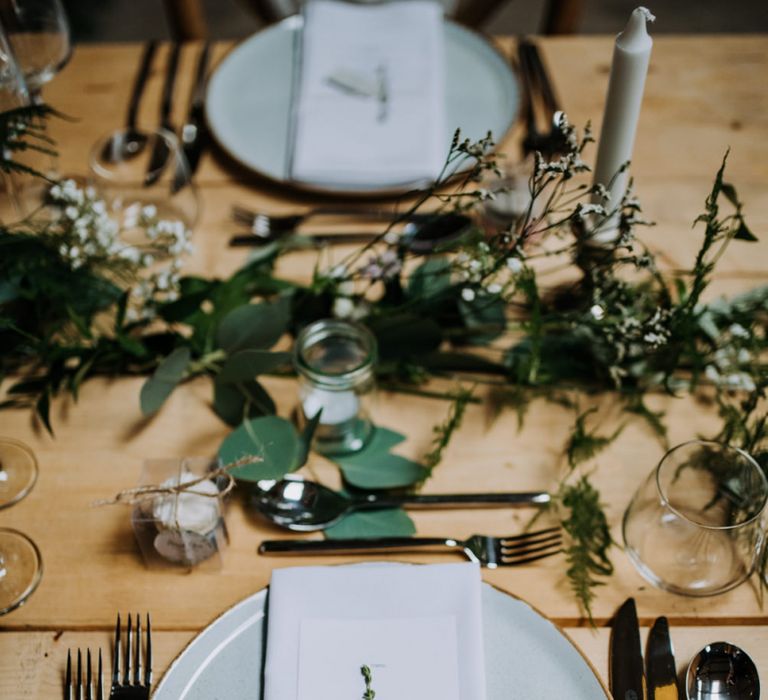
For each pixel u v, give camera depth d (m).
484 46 1.32
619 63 0.79
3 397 0.95
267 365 0.84
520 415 0.91
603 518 0.82
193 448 0.90
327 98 1.21
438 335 0.90
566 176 0.74
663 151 1.19
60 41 1.11
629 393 0.93
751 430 0.87
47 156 1.14
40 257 0.92
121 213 1.13
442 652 0.72
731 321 0.93
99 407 0.94
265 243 1.09
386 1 1.42
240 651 0.74
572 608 0.78
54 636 0.77
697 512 0.83
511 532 0.83
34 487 0.87
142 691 0.72
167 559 0.80
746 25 2.65
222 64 1.31
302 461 0.83
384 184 1.13
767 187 1.15
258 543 0.83
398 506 0.85
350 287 0.97
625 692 0.72
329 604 0.75
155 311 0.96
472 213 1.07
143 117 1.26
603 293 0.88
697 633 0.76
